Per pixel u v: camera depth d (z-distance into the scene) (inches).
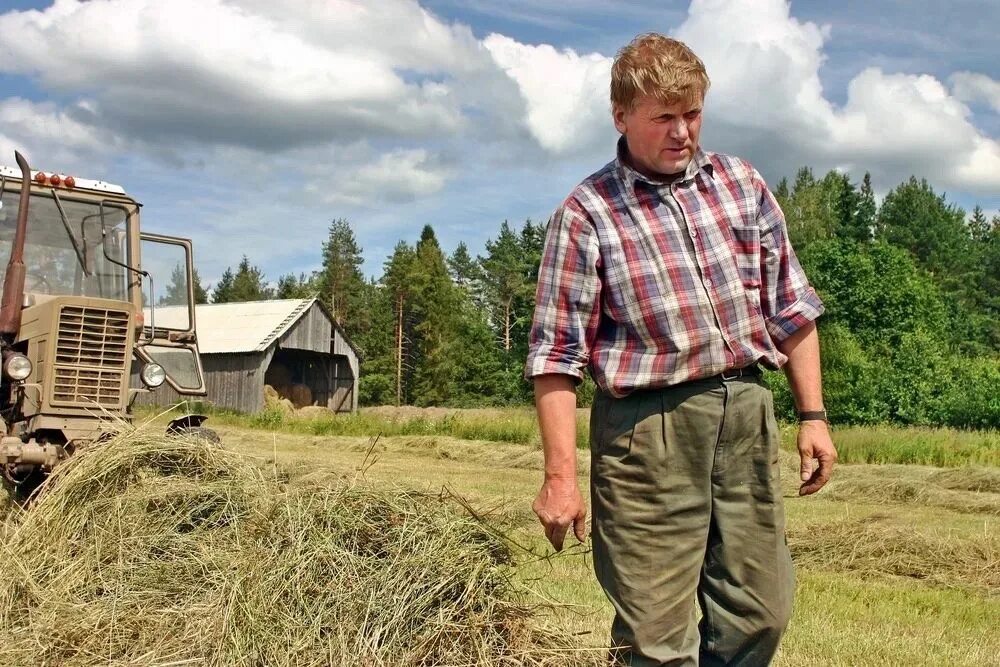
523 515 318.7
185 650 144.4
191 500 178.9
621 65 113.3
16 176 297.4
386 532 150.1
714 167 119.0
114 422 253.1
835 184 3095.5
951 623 218.7
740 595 116.7
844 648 191.9
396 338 2672.2
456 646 131.8
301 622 138.8
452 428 885.2
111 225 309.1
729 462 114.8
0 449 255.3
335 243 3602.4
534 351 116.8
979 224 4183.1
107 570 169.2
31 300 291.1
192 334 315.3
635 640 115.2
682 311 112.3
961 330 2650.1
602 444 117.5
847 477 519.8
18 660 151.3
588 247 114.7
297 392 1600.6
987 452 653.3
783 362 118.7
